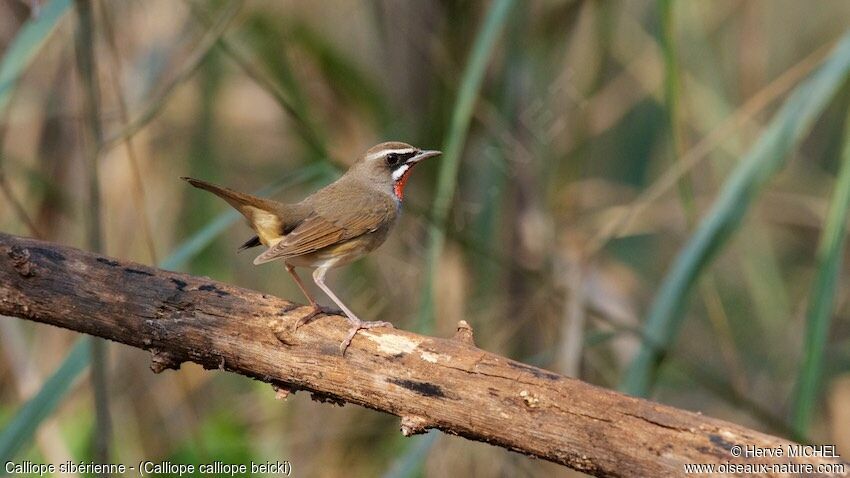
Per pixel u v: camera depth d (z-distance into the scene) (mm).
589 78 13367
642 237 16641
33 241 7711
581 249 12719
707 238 9281
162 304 7496
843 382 14031
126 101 13141
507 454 11422
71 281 7590
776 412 14227
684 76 14273
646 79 14484
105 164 13242
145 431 12977
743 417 14328
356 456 12492
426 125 12219
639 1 14969
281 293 14125
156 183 13609
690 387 14633
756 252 14547
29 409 8344
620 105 14938
